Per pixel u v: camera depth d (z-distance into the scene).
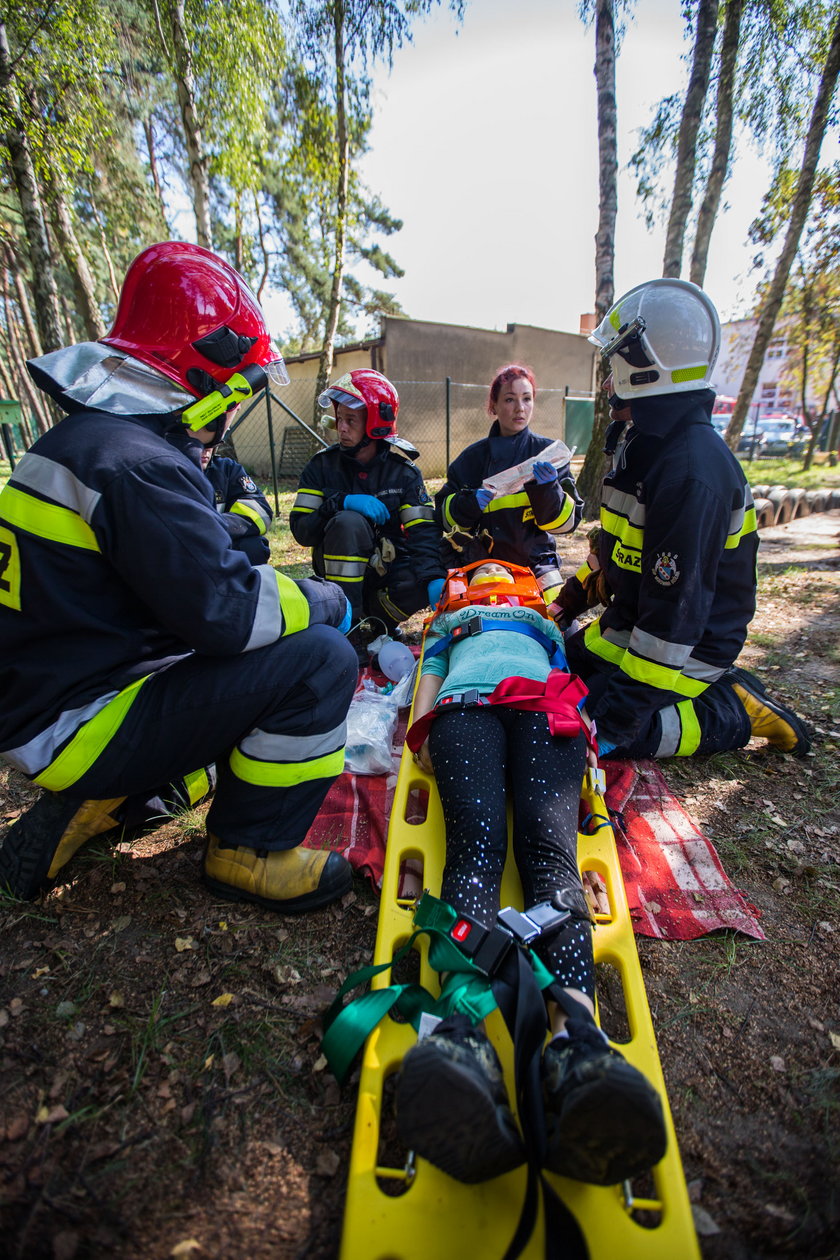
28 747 1.48
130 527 1.38
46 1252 1.06
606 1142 0.97
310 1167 1.21
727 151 8.87
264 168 12.32
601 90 7.15
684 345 1.89
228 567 1.48
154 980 1.57
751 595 2.21
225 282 1.63
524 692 1.79
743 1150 1.24
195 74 8.62
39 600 1.43
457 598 2.40
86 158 7.85
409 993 1.32
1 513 1.42
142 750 1.57
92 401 1.49
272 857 1.75
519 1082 1.15
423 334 14.06
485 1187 1.11
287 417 15.91
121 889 1.84
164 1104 1.31
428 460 14.66
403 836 1.81
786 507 8.16
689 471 1.84
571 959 1.32
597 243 7.43
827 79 8.12
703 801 2.27
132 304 1.59
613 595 2.44
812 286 12.48
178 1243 1.09
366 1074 1.25
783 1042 1.44
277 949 1.67
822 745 2.61
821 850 2.04
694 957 1.67
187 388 1.59
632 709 1.98
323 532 3.43
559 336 16.33
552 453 3.26
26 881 1.77
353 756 2.40
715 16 7.36
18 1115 1.27
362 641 3.47
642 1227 1.06
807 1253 1.08
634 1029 1.34
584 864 1.75
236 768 1.70
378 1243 1.03
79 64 7.26
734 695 2.42
